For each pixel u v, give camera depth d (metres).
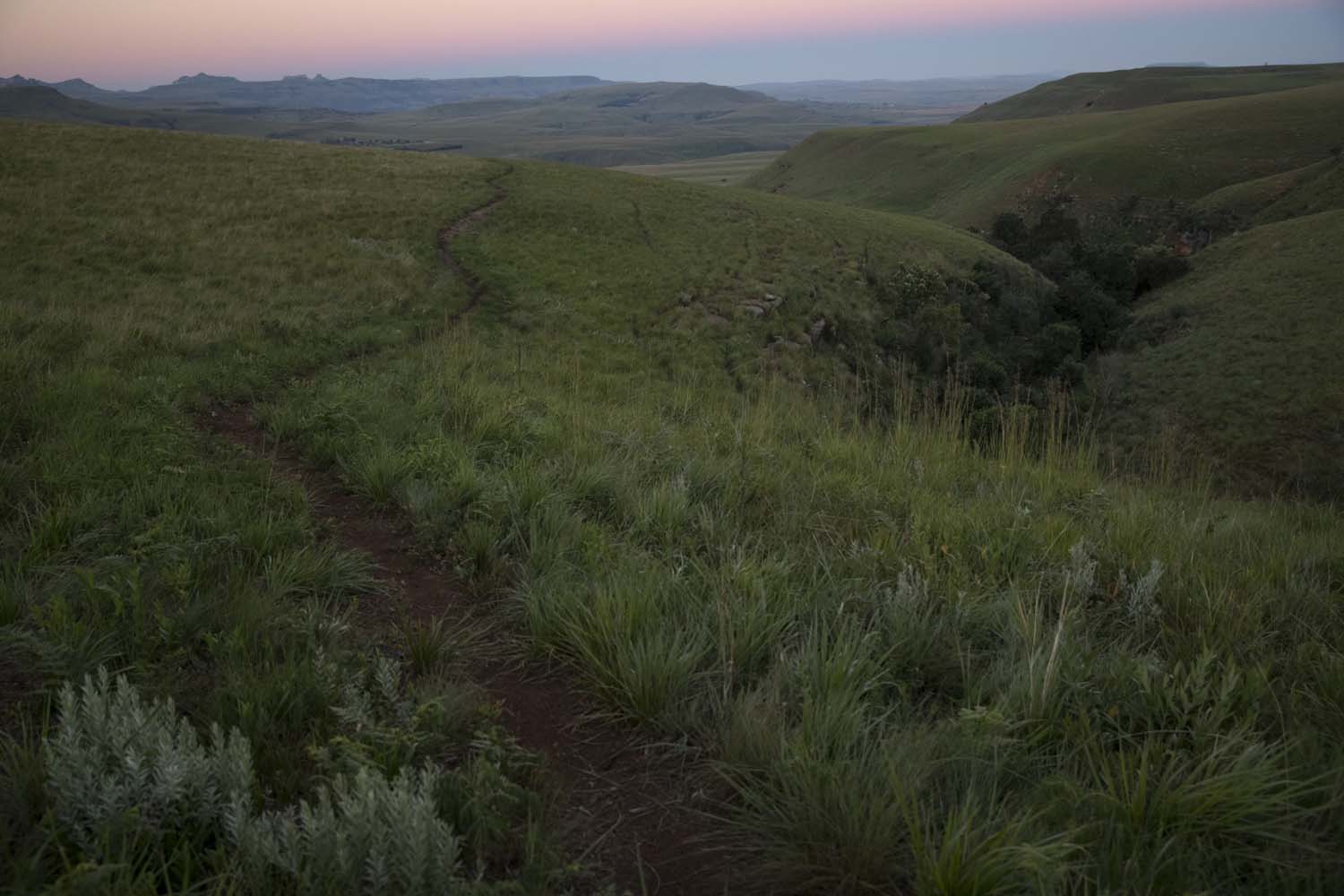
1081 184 118.75
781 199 56.59
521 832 2.65
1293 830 2.52
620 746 3.31
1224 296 56.34
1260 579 4.76
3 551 4.44
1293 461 38.44
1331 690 3.43
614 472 6.73
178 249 21.58
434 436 7.95
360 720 2.93
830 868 2.47
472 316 21.39
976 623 4.04
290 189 33.00
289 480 6.52
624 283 29.59
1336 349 44.25
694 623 3.86
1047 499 6.87
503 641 4.21
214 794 2.55
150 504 5.30
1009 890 2.22
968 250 54.56
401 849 2.29
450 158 48.31
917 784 2.60
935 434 9.81
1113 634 4.15
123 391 8.80
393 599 4.62
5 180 26.58
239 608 3.87
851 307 35.78
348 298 19.36
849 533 5.43
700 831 2.81
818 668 3.33
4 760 2.75
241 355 12.21
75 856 2.37
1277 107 130.25
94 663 3.30
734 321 28.97
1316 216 67.00
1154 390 45.91
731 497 6.25
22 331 11.26
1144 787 2.57
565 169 50.25
